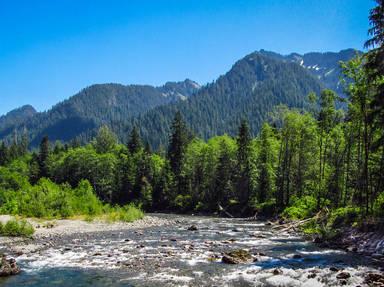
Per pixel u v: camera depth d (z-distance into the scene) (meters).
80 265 20.52
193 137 134.12
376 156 35.81
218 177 78.38
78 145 161.75
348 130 45.97
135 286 16.17
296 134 60.84
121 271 18.98
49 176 106.06
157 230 39.22
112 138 146.25
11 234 31.89
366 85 33.09
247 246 26.94
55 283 16.88
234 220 55.16
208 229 40.53
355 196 42.41
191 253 23.98
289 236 33.22
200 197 79.56
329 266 19.45
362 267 18.91
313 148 60.84
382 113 26.94
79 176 102.19
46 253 24.27
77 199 52.19
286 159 62.59
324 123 49.72
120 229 40.22
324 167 55.16
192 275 17.91
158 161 98.06
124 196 90.38
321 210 40.25
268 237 32.41
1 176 77.25
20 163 123.38
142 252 24.48
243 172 73.38
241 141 77.56
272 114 67.88
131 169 92.19
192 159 89.00
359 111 36.25
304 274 17.53
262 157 74.12
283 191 62.19
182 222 50.62
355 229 27.45
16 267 18.91
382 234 24.00
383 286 14.88
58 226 39.72
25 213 46.06
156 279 17.25
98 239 31.31
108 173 97.94
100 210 51.88
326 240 28.48
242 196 72.00
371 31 25.83
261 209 62.84
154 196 86.69
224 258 21.08
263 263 20.56
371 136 35.34
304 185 61.62
